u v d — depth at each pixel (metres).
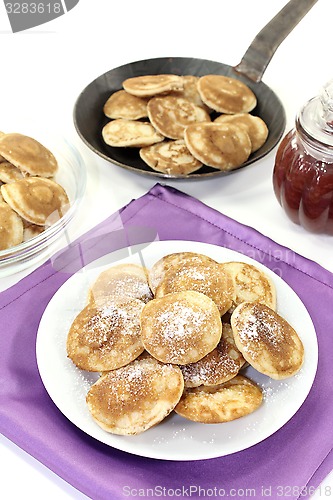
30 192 0.84
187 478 0.70
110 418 0.69
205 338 0.71
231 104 0.96
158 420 0.69
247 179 0.93
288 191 0.85
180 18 1.18
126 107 0.96
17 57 1.10
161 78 0.97
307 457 0.71
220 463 0.71
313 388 0.75
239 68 0.97
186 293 0.74
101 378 0.71
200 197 0.91
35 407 0.74
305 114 0.82
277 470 0.71
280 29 0.96
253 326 0.72
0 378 0.75
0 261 0.80
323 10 1.18
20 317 0.79
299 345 0.73
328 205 0.83
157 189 0.89
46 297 0.81
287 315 0.76
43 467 0.72
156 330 0.71
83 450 0.71
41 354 0.74
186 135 0.90
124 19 1.18
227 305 0.75
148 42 1.14
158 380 0.70
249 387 0.72
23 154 0.87
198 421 0.69
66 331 0.75
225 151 0.89
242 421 0.70
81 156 0.91
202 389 0.71
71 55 1.11
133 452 0.69
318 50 1.11
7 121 0.95
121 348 0.72
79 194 0.86
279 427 0.70
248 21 1.18
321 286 0.82
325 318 0.80
